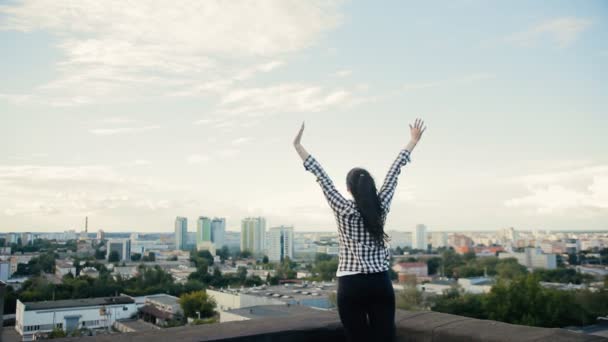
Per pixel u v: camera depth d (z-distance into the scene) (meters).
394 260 148.00
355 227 1.89
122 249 171.75
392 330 1.87
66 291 73.00
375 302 1.85
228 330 2.29
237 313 40.78
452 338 2.18
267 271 150.38
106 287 81.88
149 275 94.94
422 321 2.41
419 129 2.27
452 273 134.38
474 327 2.21
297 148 2.08
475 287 89.25
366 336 1.88
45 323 49.28
